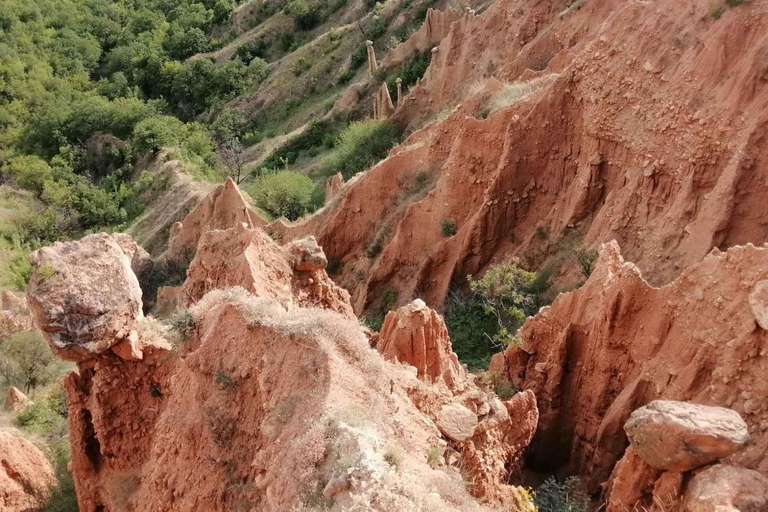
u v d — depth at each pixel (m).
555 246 33.19
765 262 17.05
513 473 18.64
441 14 74.69
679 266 27.11
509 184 35.31
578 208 32.97
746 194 26.08
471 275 34.50
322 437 12.42
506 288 30.20
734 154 26.44
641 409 13.81
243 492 14.04
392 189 42.12
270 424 13.68
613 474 17.78
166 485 15.58
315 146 77.75
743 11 27.86
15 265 71.31
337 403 13.15
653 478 13.91
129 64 117.06
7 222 80.12
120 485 18.39
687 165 28.17
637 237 29.77
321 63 93.69
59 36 123.75
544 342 23.62
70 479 23.41
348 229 42.53
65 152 93.19
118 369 18.58
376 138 61.03
